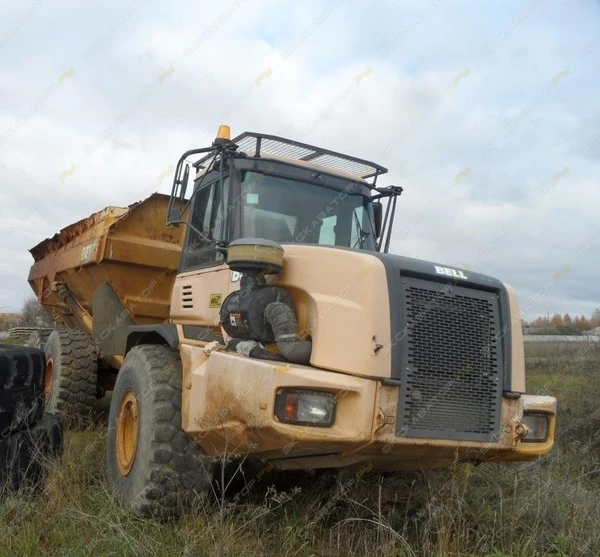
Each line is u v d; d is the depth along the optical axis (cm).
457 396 392
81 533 373
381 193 573
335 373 368
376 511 419
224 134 502
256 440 372
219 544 351
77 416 683
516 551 385
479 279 420
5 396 429
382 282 377
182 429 426
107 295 711
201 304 505
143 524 394
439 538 369
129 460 452
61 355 707
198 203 542
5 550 344
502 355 418
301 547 369
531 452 424
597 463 639
